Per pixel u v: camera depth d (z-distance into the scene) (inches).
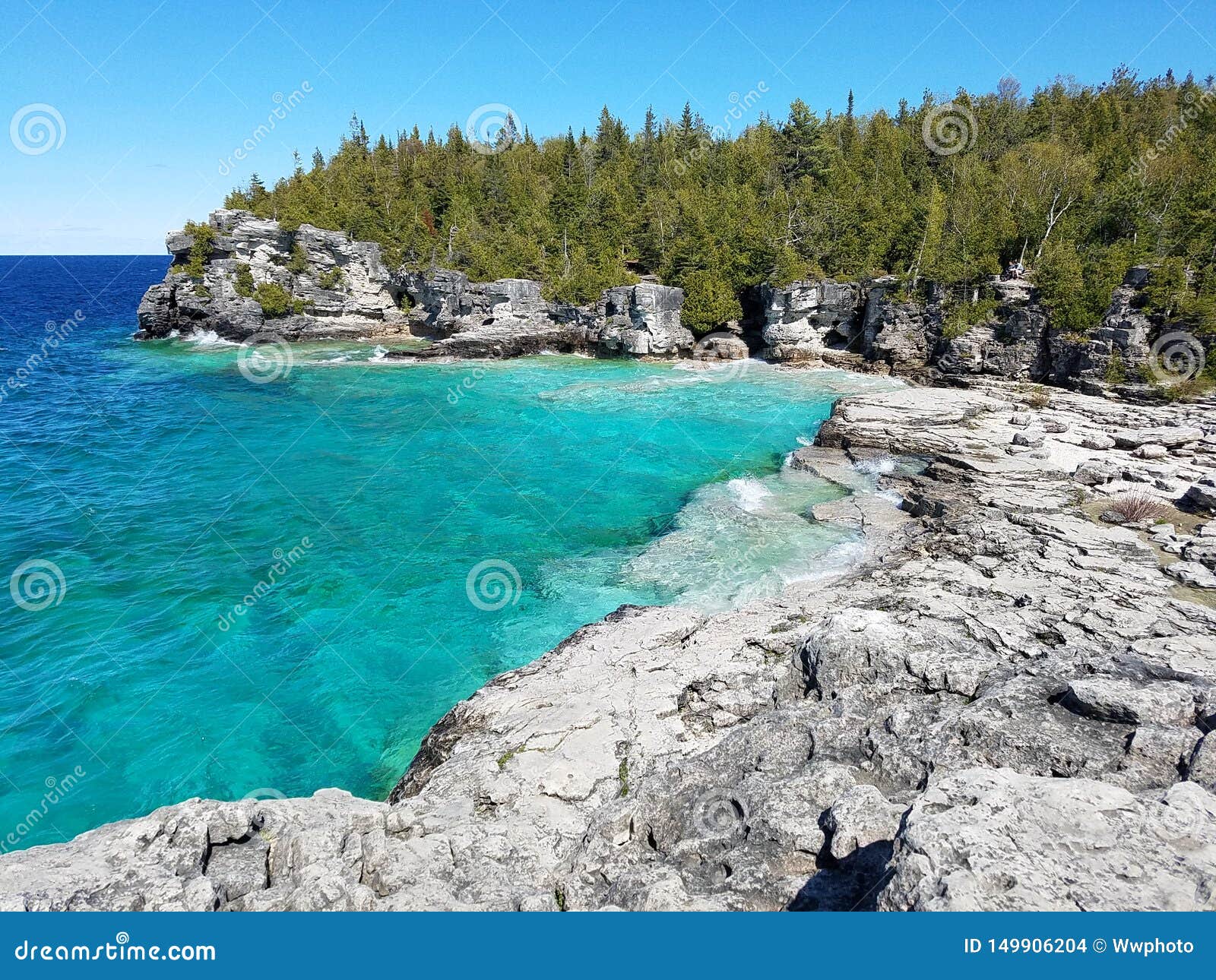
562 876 420.8
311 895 385.1
